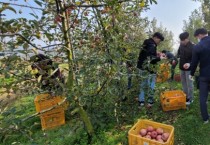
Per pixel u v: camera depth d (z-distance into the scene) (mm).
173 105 4051
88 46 2934
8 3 1638
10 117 1959
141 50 3812
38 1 1782
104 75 2900
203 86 3350
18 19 1799
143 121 3203
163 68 4168
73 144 3326
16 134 2074
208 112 3803
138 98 4234
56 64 2436
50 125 4008
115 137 3361
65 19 2531
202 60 3248
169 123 3670
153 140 2674
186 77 4027
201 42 3244
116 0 2330
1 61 1860
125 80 3480
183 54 3971
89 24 2932
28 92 2428
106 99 3504
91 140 3332
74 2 2424
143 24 4016
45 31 2055
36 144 2102
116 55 2852
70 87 2770
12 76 2143
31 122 4246
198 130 3352
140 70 3758
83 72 2680
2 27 1687
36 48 2109
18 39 1878
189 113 3898
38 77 2354
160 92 4434
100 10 2793
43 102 3934
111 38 2924
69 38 2658
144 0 2469
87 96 3082
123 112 4059
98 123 3537
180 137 3250
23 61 2121
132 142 2877
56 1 2244
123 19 3145
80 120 3832
